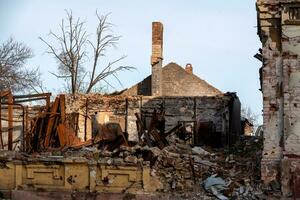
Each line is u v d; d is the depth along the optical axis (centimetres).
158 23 4503
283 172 1656
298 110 1686
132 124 3575
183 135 2697
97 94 3616
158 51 4475
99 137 2159
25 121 2112
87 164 1755
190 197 1675
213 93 4556
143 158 1833
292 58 1703
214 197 1667
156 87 4431
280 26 1727
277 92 1716
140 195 1708
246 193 1667
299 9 1706
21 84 4178
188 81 4606
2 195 1762
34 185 1773
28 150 2003
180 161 1842
